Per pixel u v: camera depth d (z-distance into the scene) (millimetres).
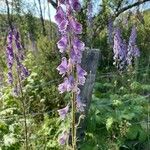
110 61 1356
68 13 406
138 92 958
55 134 693
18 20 2086
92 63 651
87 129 703
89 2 1445
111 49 1352
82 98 654
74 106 450
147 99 886
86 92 654
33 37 1760
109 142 673
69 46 417
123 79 1028
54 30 1512
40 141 712
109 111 750
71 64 426
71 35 414
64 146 631
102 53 1382
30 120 750
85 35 1457
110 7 1678
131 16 1679
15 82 669
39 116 881
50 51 1246
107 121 697
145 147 706
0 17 2203
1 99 966
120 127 687
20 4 2084
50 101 939
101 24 1647
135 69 1057
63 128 674
